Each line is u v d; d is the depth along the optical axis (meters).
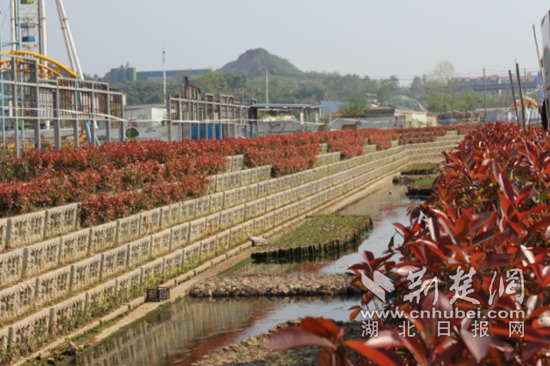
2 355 11.95
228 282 18.33
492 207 6.45
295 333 2.35
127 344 13.66
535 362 2.90
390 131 69.25
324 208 35.59
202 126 50.38
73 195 17.28
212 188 24.91
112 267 16.30
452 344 2.57
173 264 19.19
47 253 14.13
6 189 15.34
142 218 18.39
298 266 21.25
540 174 6.32
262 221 27.25
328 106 124.19
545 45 14.14
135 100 198.25
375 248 23.97
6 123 42.34
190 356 12.60
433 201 6.92
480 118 108.44
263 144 35.03
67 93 30.36
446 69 166.75
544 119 19.02
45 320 13.26
